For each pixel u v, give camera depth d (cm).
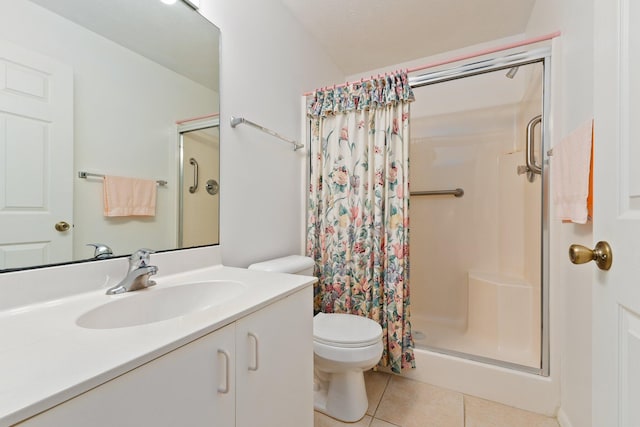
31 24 76
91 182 88
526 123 190
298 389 96
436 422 130
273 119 167
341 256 177
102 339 55
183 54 117
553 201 131
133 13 101
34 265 75
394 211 163
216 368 65
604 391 60
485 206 220
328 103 182
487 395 145
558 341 132
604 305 61
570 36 121
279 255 172
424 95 238
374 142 171
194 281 100
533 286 169
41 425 37
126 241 97
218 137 131
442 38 211
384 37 210
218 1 132
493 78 217
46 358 48
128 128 99
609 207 60
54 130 80
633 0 53
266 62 162
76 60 85
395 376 166
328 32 204
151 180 105
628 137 55
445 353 159
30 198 75
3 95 71
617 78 58
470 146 225
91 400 43
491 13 184
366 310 169
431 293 237
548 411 133
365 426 128
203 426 61
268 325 82
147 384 51
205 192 125
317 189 188
